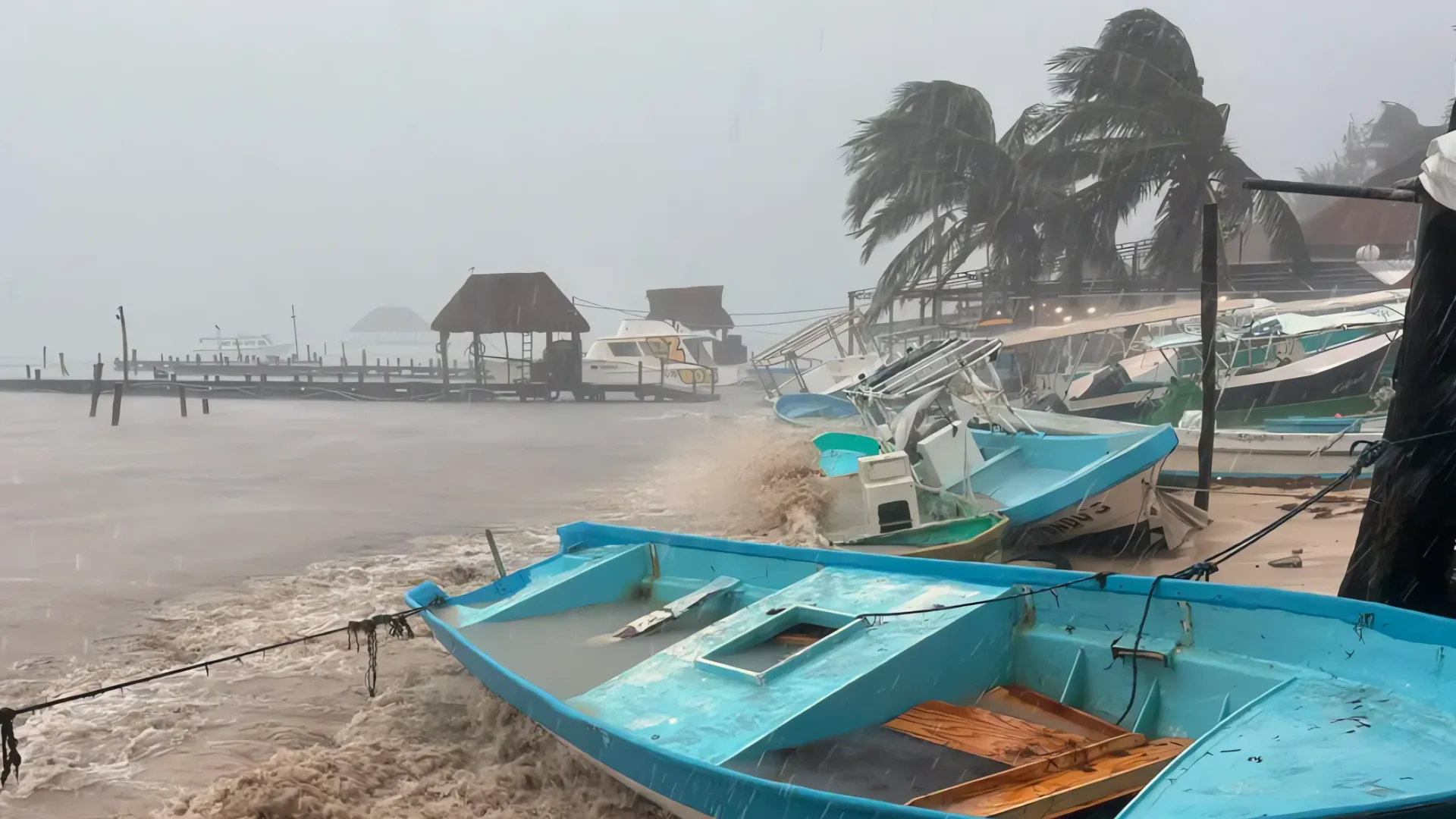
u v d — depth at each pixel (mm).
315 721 7395
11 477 20562
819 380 31203
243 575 12008
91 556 12977
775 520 13727
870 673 5891
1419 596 6855
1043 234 33156
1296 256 30047
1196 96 30875
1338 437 15398
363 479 20062
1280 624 5449
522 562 12688
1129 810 4027
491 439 27859
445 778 6430
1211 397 13227
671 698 6023
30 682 8234
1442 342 6559
